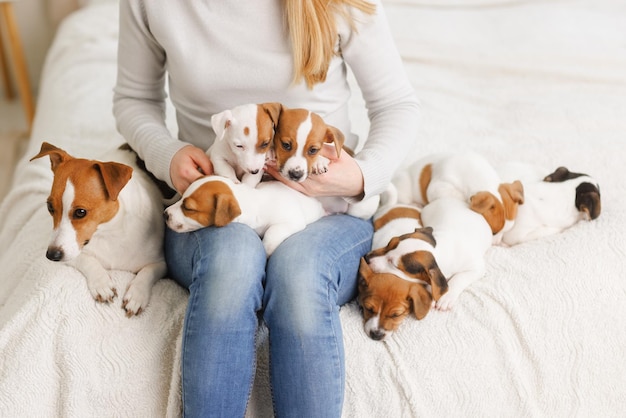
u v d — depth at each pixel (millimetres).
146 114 1431
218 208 1182
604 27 2480
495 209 1426
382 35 1384
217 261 1116
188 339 1079
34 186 1596
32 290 1221
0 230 1658
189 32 1302
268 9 1289
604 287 1320
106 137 1852
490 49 2312
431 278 1254
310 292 1114
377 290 1248
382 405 1187
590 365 1270
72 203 1151
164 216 1241
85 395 1157
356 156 1350
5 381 1122
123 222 1255
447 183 1518
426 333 1246
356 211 1399
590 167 1688
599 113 1929
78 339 1176
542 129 1895
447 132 1881
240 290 1085
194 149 1295
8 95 3506
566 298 1298
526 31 2455
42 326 1167
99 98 2088
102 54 2363
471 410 1213
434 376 1214
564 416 1255
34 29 3379
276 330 1104
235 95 1327
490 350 1243
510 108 2008
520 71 2195
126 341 1202
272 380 1107
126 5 1349
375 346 1233
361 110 1986
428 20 2572
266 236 1229
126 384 1181
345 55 1381
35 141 1909
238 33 1292
